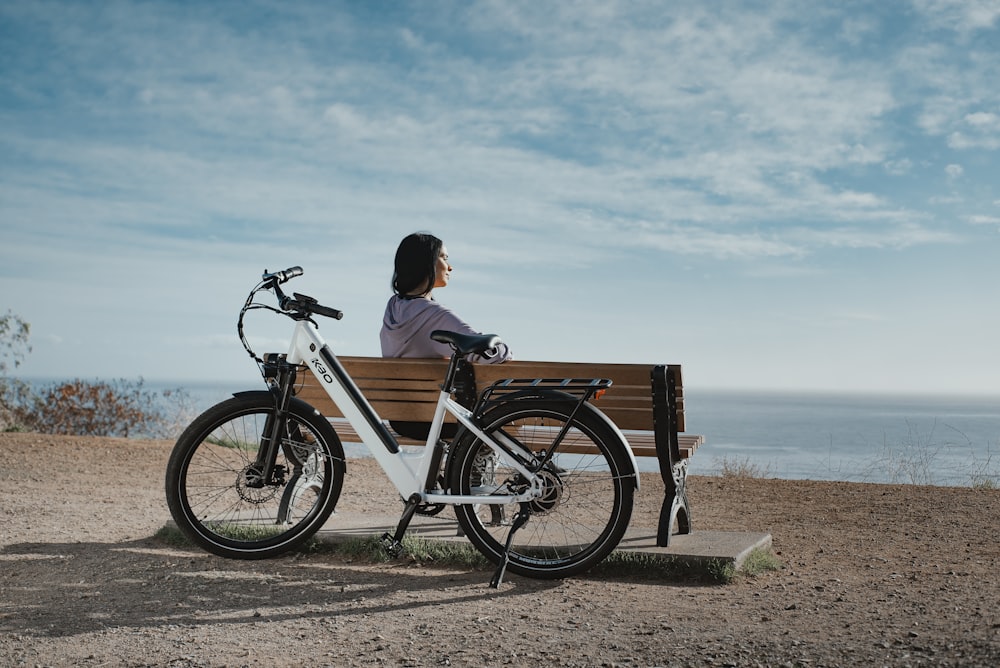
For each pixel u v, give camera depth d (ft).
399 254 14.60
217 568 13.38
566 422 12.53
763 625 10.40
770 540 15.29
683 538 14.28
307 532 13.93
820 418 481.87
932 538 16.80
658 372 13.57
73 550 14.76
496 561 12.81
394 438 13.66
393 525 15.39
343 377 13.46
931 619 10.59
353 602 11.53
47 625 10.61
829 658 9.09
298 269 13.80
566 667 8.98
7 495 21.20
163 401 45.37
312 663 9.18
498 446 12.71
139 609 11.27
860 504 21.04
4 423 39.93
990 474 25.66
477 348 12.78
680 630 10.18
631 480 12.45
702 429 300.81
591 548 12.60
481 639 9.89
